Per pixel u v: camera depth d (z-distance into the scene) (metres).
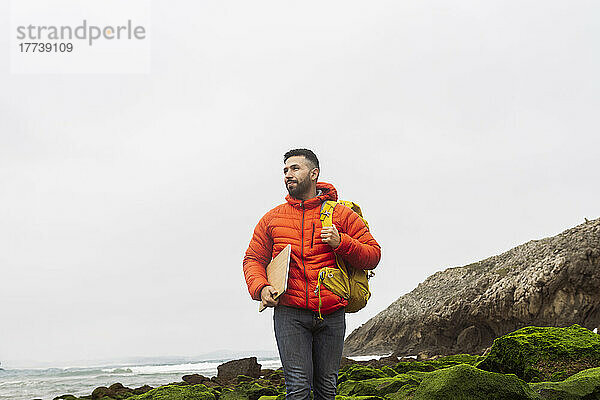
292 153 3.65
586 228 42.62
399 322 53.94
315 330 3.39
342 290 3.32
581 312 38.56
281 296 3.35
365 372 7.77
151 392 7.81
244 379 13.18
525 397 4.33
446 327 47.06
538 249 46.38
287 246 3.38
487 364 6.40
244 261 3.68
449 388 4.43
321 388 3.44
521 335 6.44
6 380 24.31
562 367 5.70
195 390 7.80
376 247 3.52
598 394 4.49
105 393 11.39
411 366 9.98
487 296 43.88
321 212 3.49
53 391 16.55
